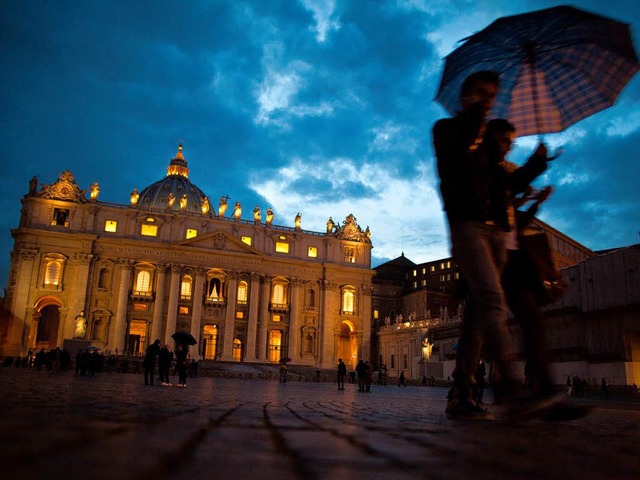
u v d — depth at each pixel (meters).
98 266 78.94
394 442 2.69
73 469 1.45
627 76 5.17
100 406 4.37
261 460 1.90
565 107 5.66
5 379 17.50
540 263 5.39
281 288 88.19
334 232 94.00
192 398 8.53
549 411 4.46
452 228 4.74
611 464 2.17
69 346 62.56
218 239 84.12
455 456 2.25
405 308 96.94
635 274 31.08
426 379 61.12
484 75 4.72
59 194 79.75
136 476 1.42
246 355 82.44
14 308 74.44
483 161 4.70
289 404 7.76
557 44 5.25
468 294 5.57
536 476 1.81
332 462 1.93
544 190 5.53
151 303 80.25
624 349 31.81
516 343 27.34
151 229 82.62
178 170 119.25
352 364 90.19
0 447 1.73
